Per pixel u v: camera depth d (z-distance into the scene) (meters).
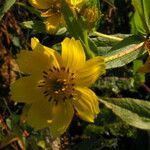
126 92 0.37
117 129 0.31
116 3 0.39
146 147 0.33
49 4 0.30
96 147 0.25
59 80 0.21
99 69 0.20
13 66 0.38
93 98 0.20
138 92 0.37
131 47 0.23
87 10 0.26
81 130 0.36
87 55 0.21
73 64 0.21
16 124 0.26
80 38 0.21
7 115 0.36
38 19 0.38
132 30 0.29
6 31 0.38
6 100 0.37
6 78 0.38
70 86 0.21
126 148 0.33
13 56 0.39
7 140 0.25
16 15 0.38
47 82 0.21
